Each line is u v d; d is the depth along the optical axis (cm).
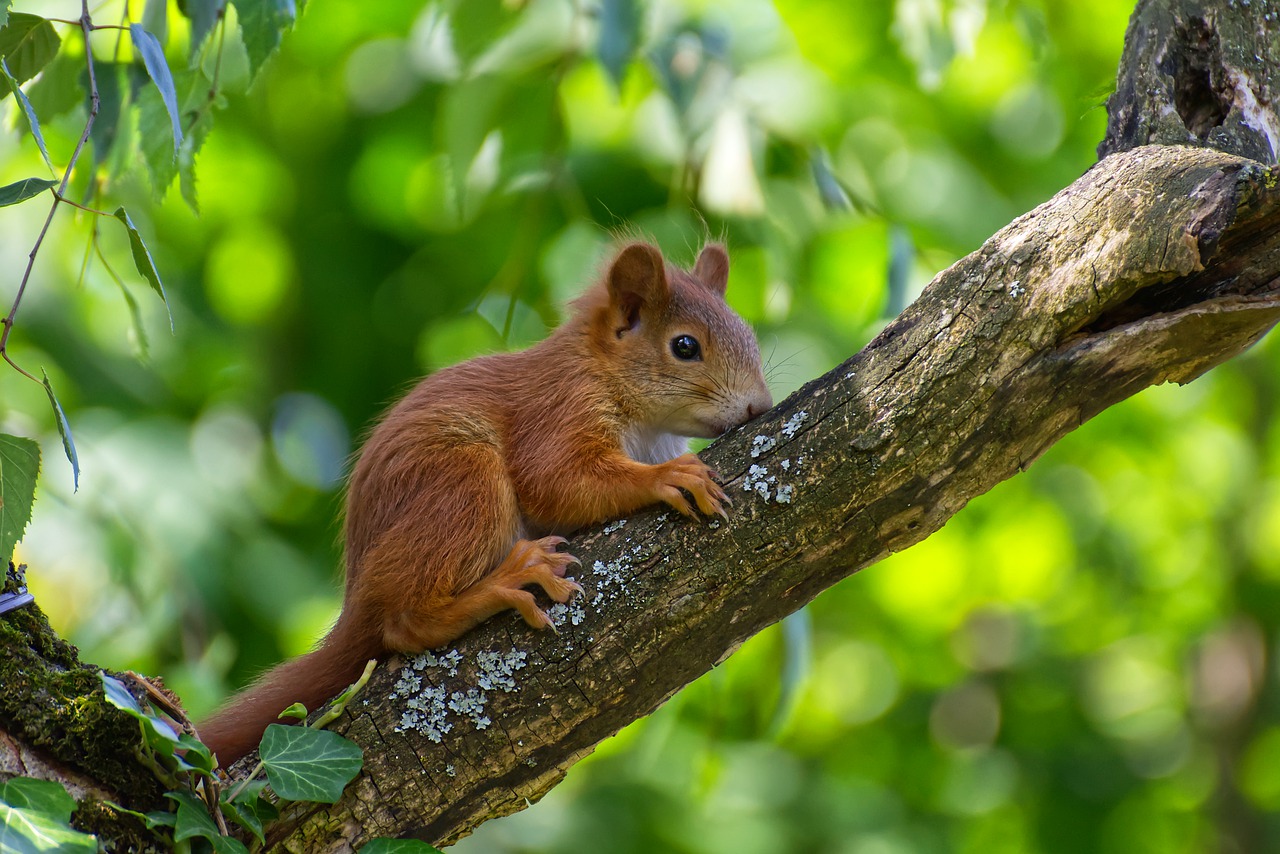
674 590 609
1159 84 711
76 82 761
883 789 1551
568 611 614
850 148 1447
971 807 1545
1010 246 598
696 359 836
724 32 1088
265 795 577
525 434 761
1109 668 1688
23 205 1210
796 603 620
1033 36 1142
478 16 1035
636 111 1361
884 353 608
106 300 1224
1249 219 560
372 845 564
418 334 1417
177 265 1398
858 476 595
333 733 590
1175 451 1605
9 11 637
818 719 1593
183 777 557
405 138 1410
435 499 705
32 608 558
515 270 1083
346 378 1423
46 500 1066
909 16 1101
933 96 1478
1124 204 578
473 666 611
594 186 1330
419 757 593
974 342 587
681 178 1138
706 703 1182
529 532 768
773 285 1130
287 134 1440
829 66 1459
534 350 836
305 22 1372
